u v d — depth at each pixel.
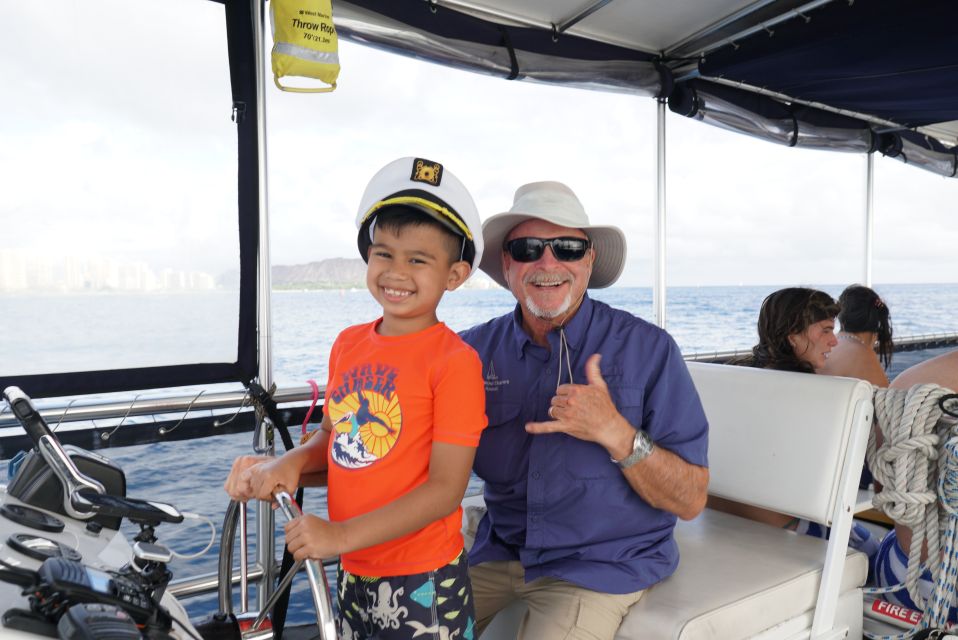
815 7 3.26
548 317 1.91
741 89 4.30
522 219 1.94
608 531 1.85
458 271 1.43
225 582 1.38
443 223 1.35
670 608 1.79
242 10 2.67
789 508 2.21
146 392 2.82
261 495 1.37
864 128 5.09
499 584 2.02
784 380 2.35
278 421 2.56
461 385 1.34
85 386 2.49
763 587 1.93
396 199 1.33
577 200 1.97
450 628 1.40
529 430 1.67
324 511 4.68
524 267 1.91
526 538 1.91
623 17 3.48
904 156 5.57
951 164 5.93
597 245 2.08
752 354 2.90
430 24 3.10
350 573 1.43
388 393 1.37
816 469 2.16
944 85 4.12
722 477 2.42
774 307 2.78
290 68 2.28
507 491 2.02
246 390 2.61
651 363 1.91
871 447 2.26
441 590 1.39
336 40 2.33
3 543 0.99
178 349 2.64
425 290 1.36
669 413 1.86
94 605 0.77
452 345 1.39
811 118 4.75
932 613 2.04
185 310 2.65
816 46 3.40
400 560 1.36
